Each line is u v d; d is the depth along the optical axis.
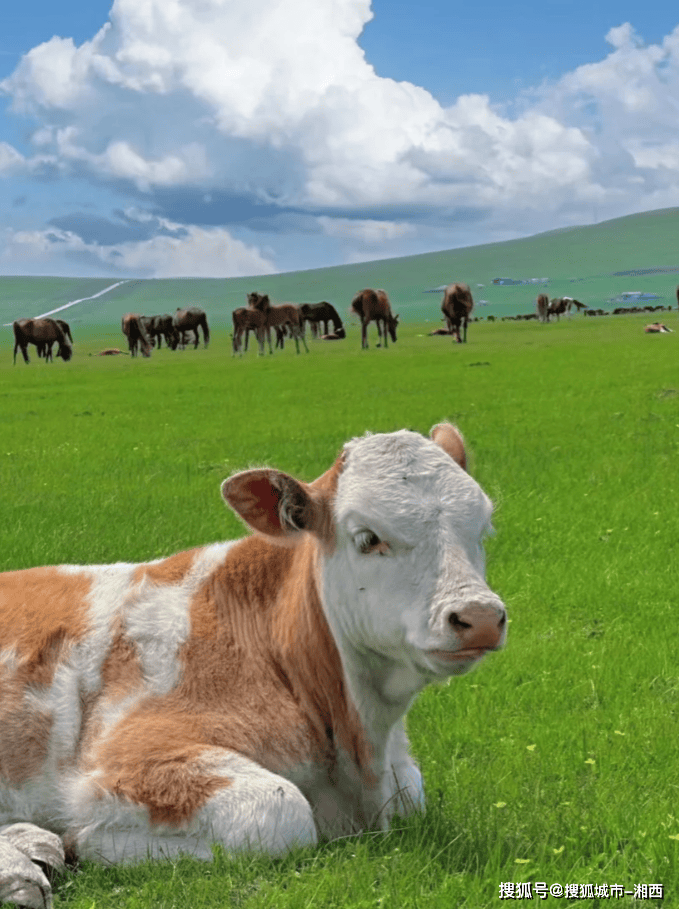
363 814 5.25
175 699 5.13
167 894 4.32
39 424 25.73
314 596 5.22
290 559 5.48
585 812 5.43
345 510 4.91
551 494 13.93
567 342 59.88
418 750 6.54
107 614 5.42
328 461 17.66
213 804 4.64
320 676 5.21
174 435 22.52
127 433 23.14
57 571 5.78
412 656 4.77
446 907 4.22
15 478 16.78
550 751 6.41
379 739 5.20
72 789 4.95
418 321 134.12
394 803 5.28
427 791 5.71
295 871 4.45
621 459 16.44
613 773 6.05
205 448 20.00
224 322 176.75
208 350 78.94
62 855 4.70
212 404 29.75
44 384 41.97
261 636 5.37
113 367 55.31
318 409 27.03
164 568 5.69
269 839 4.56
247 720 5.09
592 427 20.55
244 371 45.44
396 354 54.12
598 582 9.91
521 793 5.72
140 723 5.02
